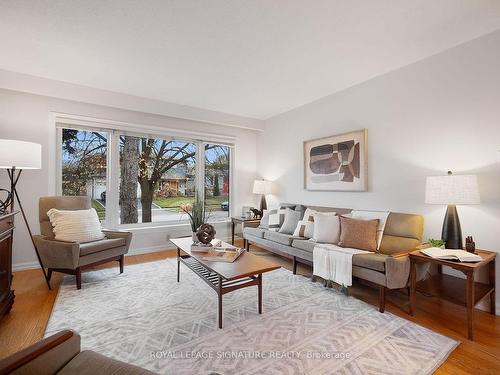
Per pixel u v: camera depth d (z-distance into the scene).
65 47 2.48
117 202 3.93
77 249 2.57
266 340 1.77
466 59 2.37
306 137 4.13
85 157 3.71
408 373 1.46
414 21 2.06
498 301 2.19
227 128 4.94
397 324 1.99
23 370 0.85
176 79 3.21
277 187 4.75
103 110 3.71
